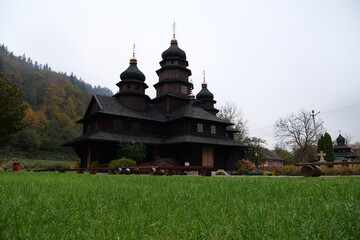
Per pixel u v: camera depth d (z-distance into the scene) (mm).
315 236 1853
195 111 32875
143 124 31953
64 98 112438
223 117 54250
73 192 4074
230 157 34000
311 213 2494
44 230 1974
